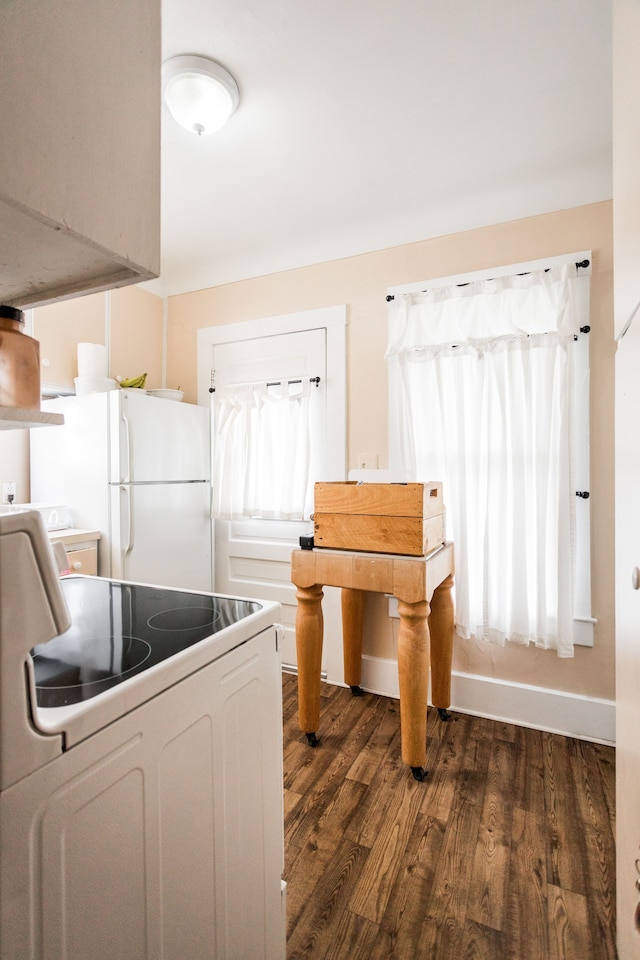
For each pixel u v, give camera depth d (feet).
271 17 4.00
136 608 3.10
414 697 5.29
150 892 1.97
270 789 2.92
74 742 1.64
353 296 7.87
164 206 7.06
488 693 6.81
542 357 6.38
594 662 6.28
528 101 5.01
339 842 4.49
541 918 3.71
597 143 5.71
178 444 8.14
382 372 7.64
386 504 5.49
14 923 1.43
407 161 6.03
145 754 1.96
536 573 6.38
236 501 8.68
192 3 3.85
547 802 5.01
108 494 7.04
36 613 1.50
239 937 2.58
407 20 4.03
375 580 5.41
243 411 8.64
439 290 7.04
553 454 6.32
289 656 8.61
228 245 8.24
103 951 1.73
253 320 8.72
